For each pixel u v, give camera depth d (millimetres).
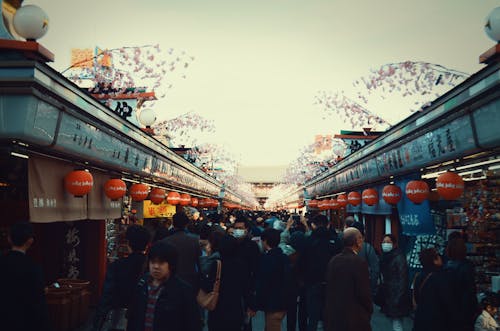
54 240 8891
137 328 3219
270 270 5930
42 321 3715
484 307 6086
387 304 7227
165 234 6750
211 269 5000
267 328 5949
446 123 5824
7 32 5340
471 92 4848
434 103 5996
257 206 102938
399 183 9328
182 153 18734
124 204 11633
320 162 21562
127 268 4270
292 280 6500
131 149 8266
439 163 6902
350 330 4859
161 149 10781
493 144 4895
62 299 7402
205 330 7750
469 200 7656
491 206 7426
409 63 6938
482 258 7430
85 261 9516
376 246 13070
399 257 7250
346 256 5098
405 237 10461
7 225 7094
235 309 4961
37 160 5418
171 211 17312
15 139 4523
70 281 8523
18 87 4301
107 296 4156
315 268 6504
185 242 6086
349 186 14172
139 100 10562
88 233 9562
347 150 15719
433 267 5039
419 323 4828
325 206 16656
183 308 3223
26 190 7160
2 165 6707
